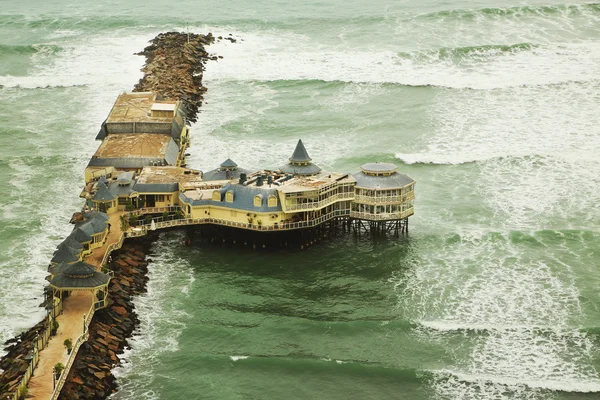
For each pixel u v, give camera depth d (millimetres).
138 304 173750
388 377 154500
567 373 155375
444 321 169375
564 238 197625
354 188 197750
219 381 153000
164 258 190250
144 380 152500
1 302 171625
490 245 195500
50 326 154875
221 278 183875
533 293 178375
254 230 192125
